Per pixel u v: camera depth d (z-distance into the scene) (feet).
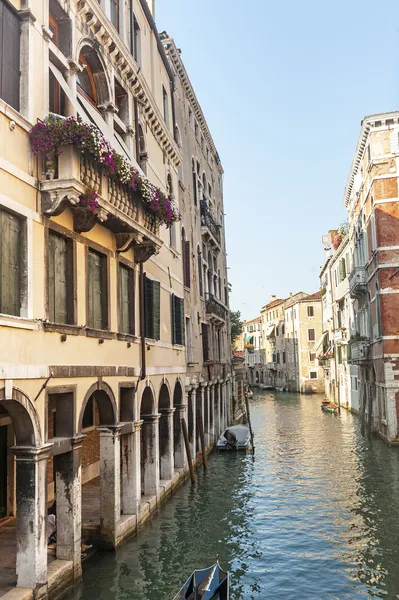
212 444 86.63
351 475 63.93
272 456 79.00
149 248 43.62
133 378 41.81
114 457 36.32
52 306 29.94
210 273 96.17
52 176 28.58
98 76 40.01
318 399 185.88
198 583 29.45
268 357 278.26
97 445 55.77
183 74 76.18
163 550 37.19
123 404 41.32
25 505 26.11
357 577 34.35
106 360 36.32
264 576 34.50
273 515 47.62
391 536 41.75
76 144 28.76
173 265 60.59
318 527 44.24
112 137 37.58
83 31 35.99
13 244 26.37
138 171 39.17
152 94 54.70
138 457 41.50
